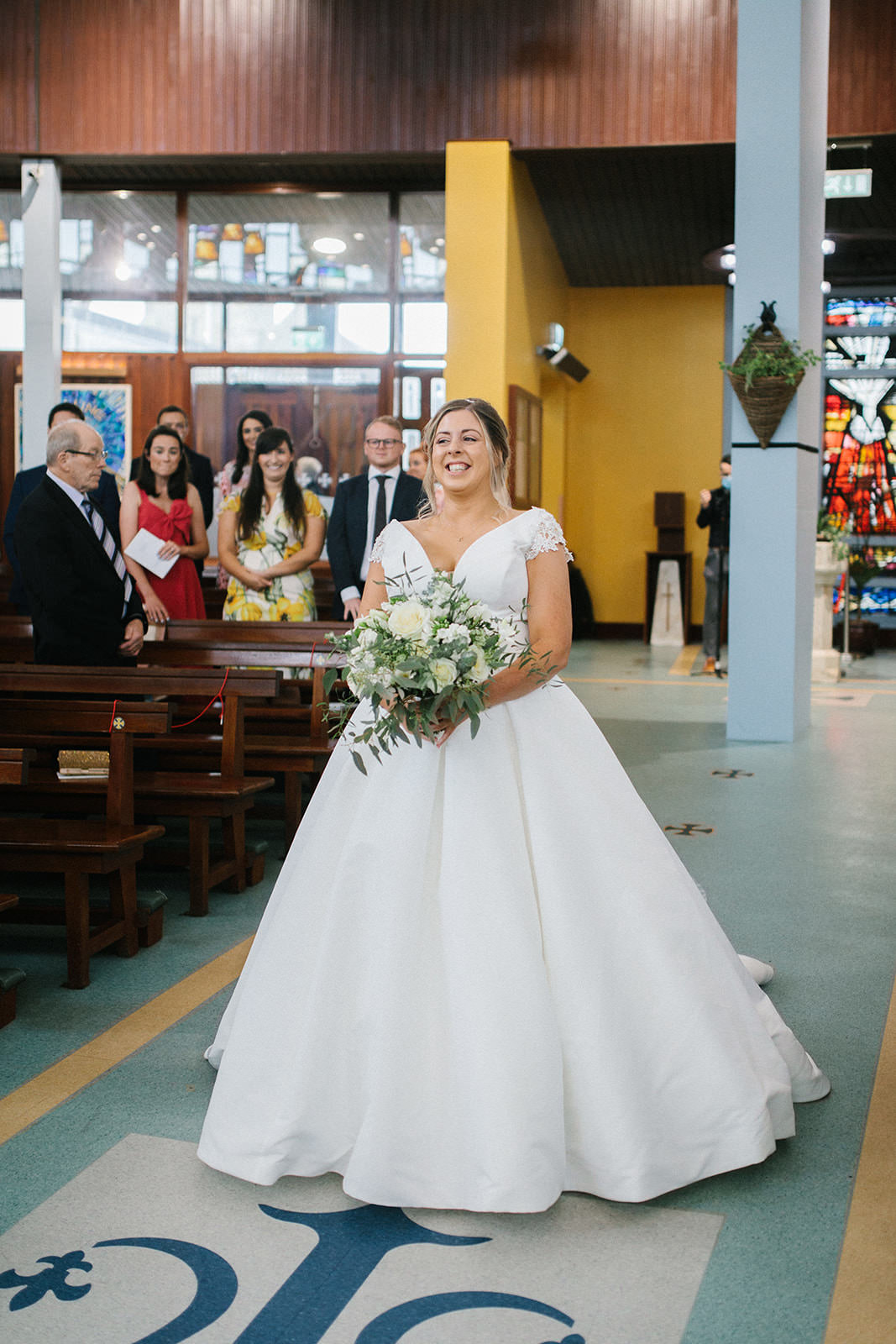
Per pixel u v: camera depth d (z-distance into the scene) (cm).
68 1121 273
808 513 820
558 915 244
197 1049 313
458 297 1153
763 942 402
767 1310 206
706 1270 218
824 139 827
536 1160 229
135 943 387
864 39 1055
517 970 235
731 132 1092
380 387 1283
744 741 802
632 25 1103
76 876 355
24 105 1175
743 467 789
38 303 1205
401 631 236
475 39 1127
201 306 1290
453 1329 201
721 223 1327
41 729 404
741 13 756
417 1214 236
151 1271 216
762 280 767
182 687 457
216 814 427
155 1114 277
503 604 269
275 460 617
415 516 605
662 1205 240
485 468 272
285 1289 211
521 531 269
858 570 1428
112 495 600
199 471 751
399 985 238
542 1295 210
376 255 1270
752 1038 263
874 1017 338
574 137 1121
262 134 1158
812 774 691
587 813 254
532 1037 232
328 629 574
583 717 270
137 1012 338
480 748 253
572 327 1544
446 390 1165
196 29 1155
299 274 1280
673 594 1505
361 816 253
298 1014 250
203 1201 240
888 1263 220
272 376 1292
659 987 247
